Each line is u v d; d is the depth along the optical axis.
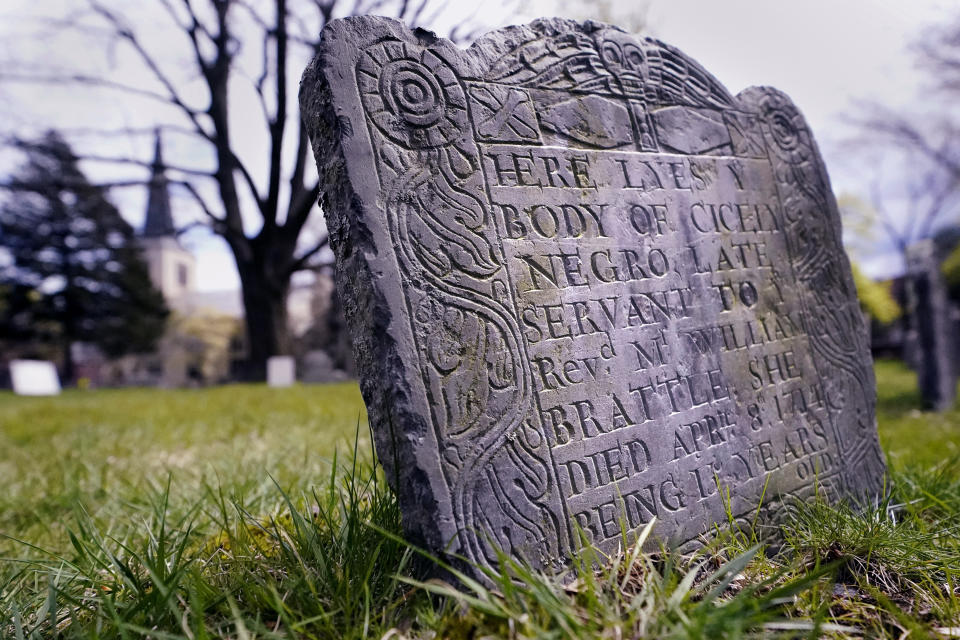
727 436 2.79
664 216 2.86
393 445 2.10
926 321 8.14
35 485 4.03
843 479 3.16
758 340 3.04
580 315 2.49
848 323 3.45
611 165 2.75
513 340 2.31
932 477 3.40
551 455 2.29
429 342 2.17
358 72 2.29
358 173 2.20
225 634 1.89
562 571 2.18
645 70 2.99
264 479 3.54
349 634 1.79
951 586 2.09
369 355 2.18
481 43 2.58
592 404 2.43
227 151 17.52
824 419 3.18
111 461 4.68
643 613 1.79
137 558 2.16
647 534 2.22
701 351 2.81
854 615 2.01
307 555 2.23
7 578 2.47
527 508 2.20
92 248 33.16
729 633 1.67
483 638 1.74
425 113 2.36
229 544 2.54
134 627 1.69
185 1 16.03
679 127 3.04
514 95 2.57
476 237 2.34
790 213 3.38
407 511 2.09
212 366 37.66
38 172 30.25
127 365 37.78
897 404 8.66
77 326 33.12
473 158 2.41
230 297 50.12
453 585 2.00
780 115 3.48
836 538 2.45
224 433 5.80
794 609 1.99
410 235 2.23
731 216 3.11
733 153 3.23
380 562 2.14
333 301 23.84
